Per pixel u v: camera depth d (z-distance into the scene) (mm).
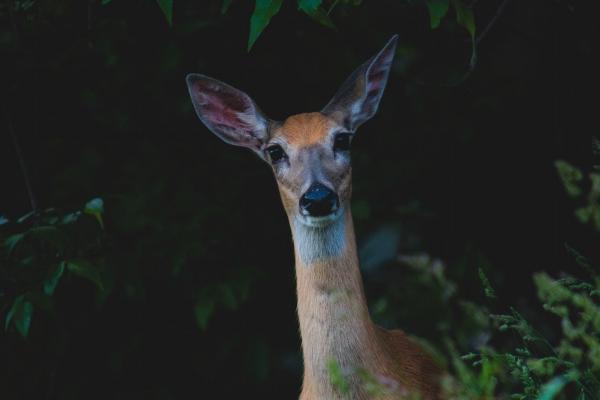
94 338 12656
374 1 12125
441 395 9812
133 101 12500
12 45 11852
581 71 12844
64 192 12461
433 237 13344
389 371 9328
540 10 12977
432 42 12570
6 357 11914
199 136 12641
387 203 13234
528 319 13172
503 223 13367
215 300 11945
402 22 12352
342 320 9133
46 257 10555
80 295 12328
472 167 13266
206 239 12266
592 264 12945
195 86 10508
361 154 13094
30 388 12250
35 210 10812
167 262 12086
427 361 10094
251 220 12789
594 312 7465
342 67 12469
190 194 12305
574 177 8133
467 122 12992
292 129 9812
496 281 13156
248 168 12688
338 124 9820
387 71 10367
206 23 11867
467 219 13367
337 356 9109
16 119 12242
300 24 12211
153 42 12148
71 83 12289
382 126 13055
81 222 10812
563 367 8562
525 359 8398
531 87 13055
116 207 12070
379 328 9914
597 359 7391
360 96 10117
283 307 13234
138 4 11938
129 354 12844
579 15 12602
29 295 10219
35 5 11586
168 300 12734
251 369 12930
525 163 13219
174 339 13016
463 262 12609
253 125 10328
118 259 11430
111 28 12008
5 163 12336
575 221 13070
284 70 12516
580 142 12969
